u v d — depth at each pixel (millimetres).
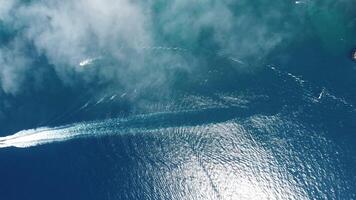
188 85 115938
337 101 111312
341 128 107375
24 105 114625
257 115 110125
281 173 102750
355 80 114125
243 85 115188
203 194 100938
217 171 103438
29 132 109938
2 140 108750
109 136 109125
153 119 110812
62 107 114000
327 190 99562
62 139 108938
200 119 110188
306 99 112062
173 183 102250
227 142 107000
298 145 105812
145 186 101938
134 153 106562
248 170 103438
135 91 115938
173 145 107188
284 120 109188
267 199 100000
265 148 105938
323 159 103562
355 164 102188
